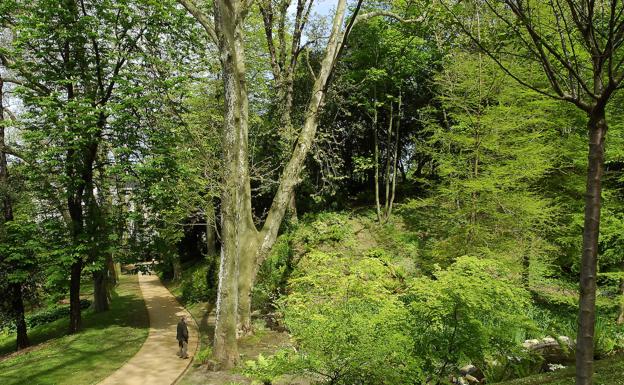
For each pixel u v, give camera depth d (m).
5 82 17.91
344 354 5.12
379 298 7.26
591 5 2.56
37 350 14.38
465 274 5.96
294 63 18.92
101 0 15.08
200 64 16.80
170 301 23.17
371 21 19.38
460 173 12.48
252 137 18.84
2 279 14.66
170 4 15.06
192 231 31.17
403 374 5.16
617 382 4.88
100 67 15.39
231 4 11.46
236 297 11.14
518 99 12.00
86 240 14.98
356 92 21.34
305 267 15.64
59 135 13.69
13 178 15.84
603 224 10.69
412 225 19.75
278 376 5.87
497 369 6.86
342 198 24.58
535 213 11.66
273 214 13.92
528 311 10.87
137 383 10.14
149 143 15.57
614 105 10.01
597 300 11.27
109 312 19.78
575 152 12.14
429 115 18.69
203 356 11.64
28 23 13.48
